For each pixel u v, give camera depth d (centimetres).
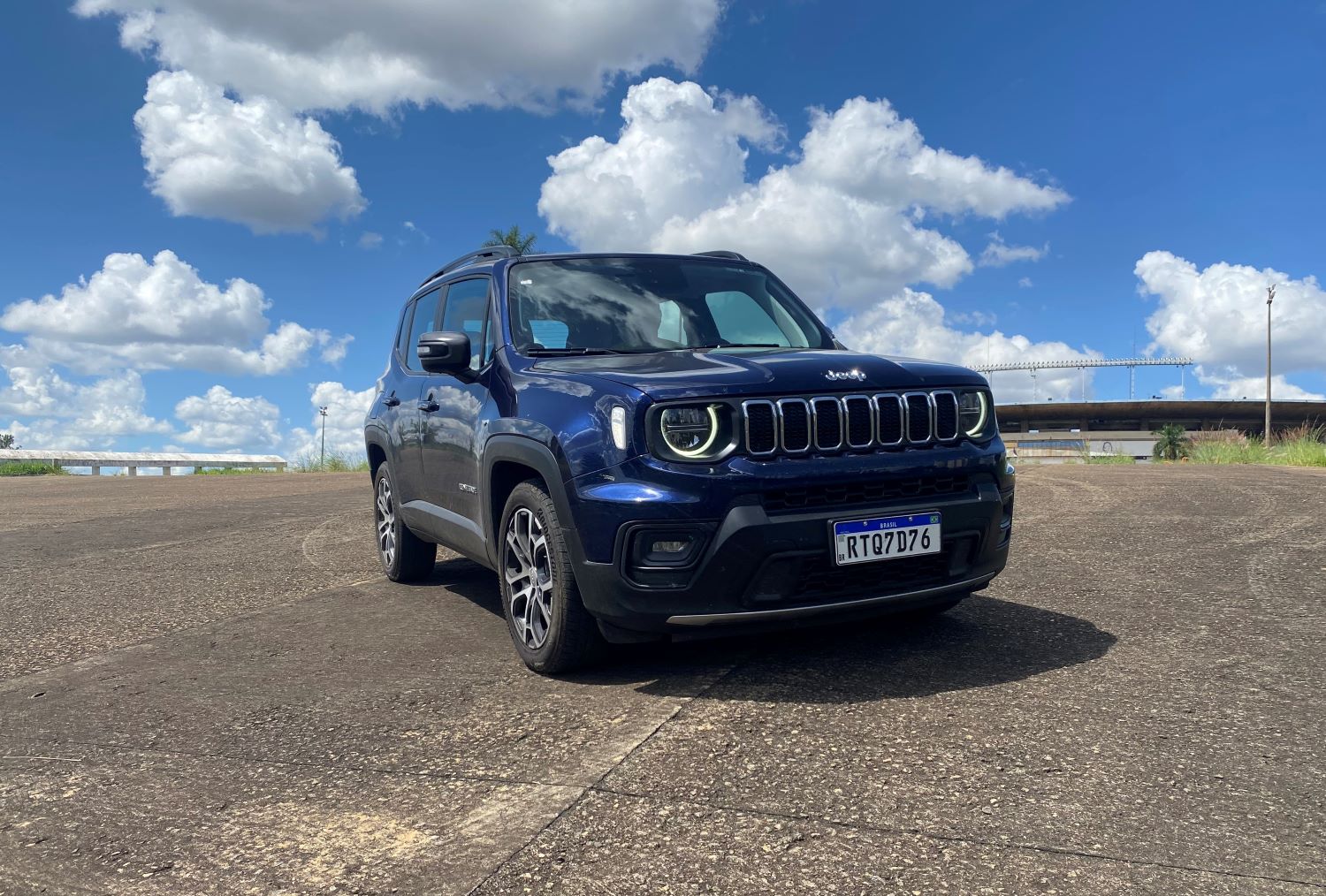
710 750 271
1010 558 571
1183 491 959
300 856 220
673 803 236
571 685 346
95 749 303
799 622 327
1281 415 10006
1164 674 323
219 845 228
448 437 461
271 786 264
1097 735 268
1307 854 197
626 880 199
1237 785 232
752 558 308
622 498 316
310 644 431
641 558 317
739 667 353
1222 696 297
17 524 1008
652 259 485
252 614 504
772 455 317
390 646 421
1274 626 383
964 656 354
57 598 572
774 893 190
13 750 305
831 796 235
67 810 254
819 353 368
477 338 460
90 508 1191
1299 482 1065
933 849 205
